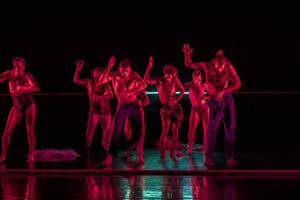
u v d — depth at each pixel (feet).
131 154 23.38
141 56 31.50
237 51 31.37
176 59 31.50
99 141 28.30
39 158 22.16
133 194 15.38
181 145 25.62
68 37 31.37
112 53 31.53
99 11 31.12
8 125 21.18
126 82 20.15
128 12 31.12
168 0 31.01
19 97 21.06
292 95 32.01
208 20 31.17
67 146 26.55
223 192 15.57
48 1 30.96
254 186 16.38
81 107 32.48
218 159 21.61
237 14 31.04
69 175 18.44
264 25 31.04
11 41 31.27
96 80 22.20
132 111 20.30
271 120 31.96
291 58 31.35
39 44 31.42
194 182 17.06
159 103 33.88
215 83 20.12
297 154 22.90
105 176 18.25
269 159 21.40
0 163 20.70
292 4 30.58
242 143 27.02
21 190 15.97
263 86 32.14
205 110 22.84
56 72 32.04
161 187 16.30
